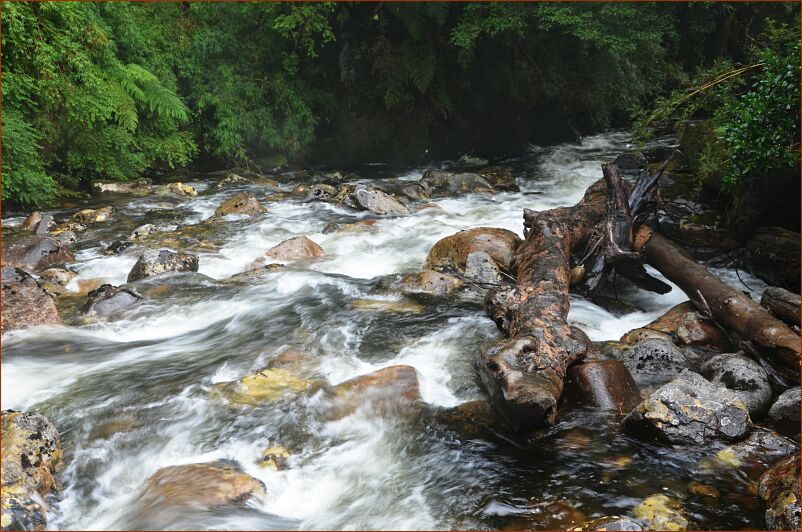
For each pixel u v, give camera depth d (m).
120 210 10.38
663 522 3.37
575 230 7.02
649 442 4.11
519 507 3.56
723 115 7.79
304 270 7.41
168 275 7.07
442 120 15.29
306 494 3.76
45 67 10.43
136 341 5.77
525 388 4.16
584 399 4.58
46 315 6.05
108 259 8.03
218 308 6.43
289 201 10.78
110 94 11.50
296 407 4.53
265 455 4.07
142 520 3.43
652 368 5.07
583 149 16.19
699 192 8.47
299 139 14.47
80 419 4.41
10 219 9.74
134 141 12.16
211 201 11.12
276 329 5.83
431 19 14.55
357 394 4.62
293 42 14.84
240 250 8.42
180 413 4.49
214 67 14.00
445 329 5.76
